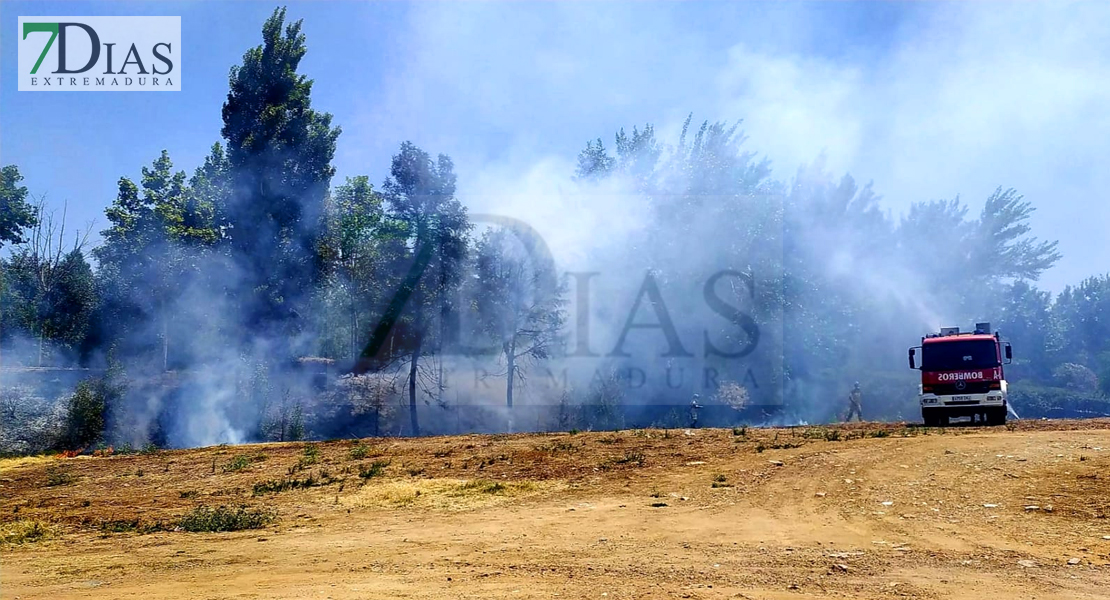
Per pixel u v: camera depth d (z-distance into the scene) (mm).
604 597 8094
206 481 16328
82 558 11258
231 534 12266
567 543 10469
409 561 10000
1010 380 56344
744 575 8664
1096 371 59125
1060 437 15102
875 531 10242
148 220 43656
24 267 49625
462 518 12375
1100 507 10336
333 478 15688
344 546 11023
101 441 30047
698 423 36188
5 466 19953
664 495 12969
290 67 43062
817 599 7785
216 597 8820
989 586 7984
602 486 13914
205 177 43906
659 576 8773
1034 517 10281
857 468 13609
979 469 12828
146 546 11789
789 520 11023
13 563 11164
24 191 49781
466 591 8531
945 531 10008
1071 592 7703
